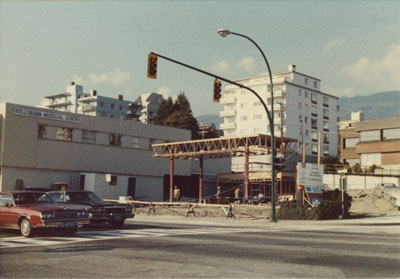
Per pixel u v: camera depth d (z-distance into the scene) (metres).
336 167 63.69
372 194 38.09
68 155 48.53
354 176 51.53
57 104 136.75
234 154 51.19
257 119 104.25
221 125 109.50
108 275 8.14
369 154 64.38
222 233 16.58
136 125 56.00
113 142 53.34
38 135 46.19
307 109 105.06
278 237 15.10
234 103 109.19
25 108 45.03
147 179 56.75
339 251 11.31
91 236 14.93
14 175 44.12
